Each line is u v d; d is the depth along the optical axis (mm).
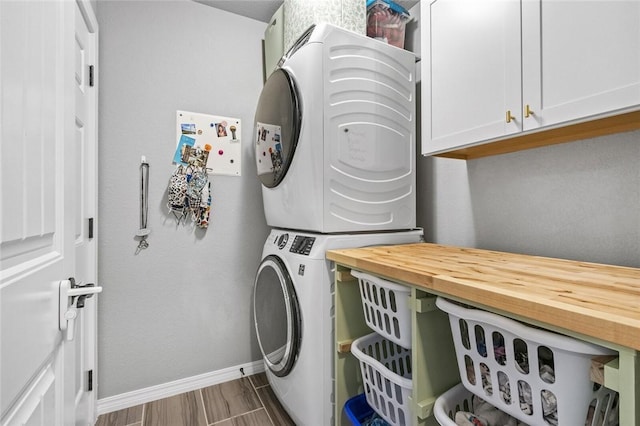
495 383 766
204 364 2021
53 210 705
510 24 1095
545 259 1184
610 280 837
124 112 1805
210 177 2041
